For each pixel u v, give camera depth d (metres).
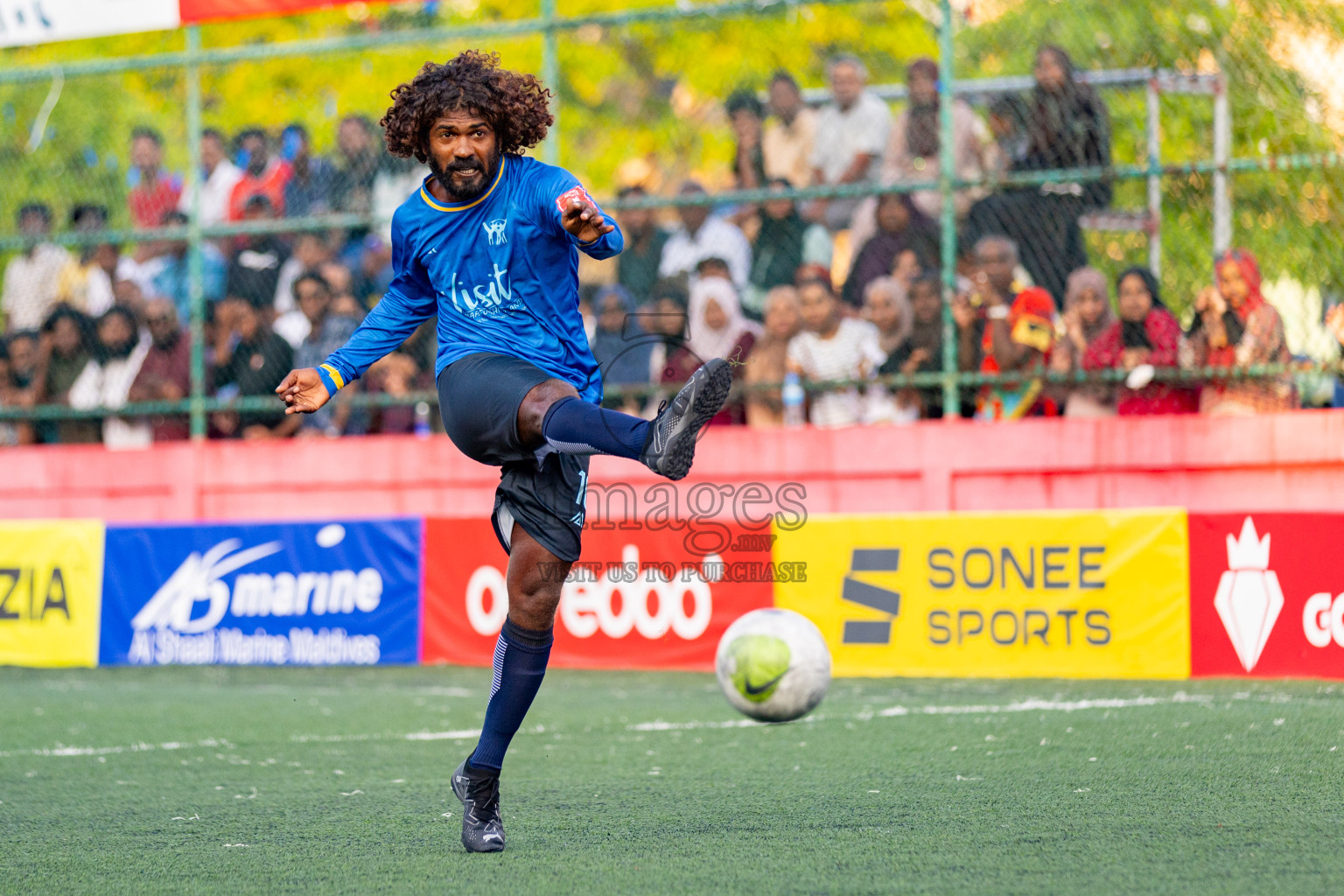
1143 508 27.20
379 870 11.71
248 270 32.44
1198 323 26.78
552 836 13.00
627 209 29.58
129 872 11.93
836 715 21.08
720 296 29.47
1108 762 16.34
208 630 29.47
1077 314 27.34
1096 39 28.41
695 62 60.56
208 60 31.64
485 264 12.36
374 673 28.34
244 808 15.00
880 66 58.59
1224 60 27.30
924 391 29.06
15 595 30.73
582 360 12.84
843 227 31.38
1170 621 23.88
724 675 18.28
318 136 49.94
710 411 10.88
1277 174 26.73
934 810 13.78
